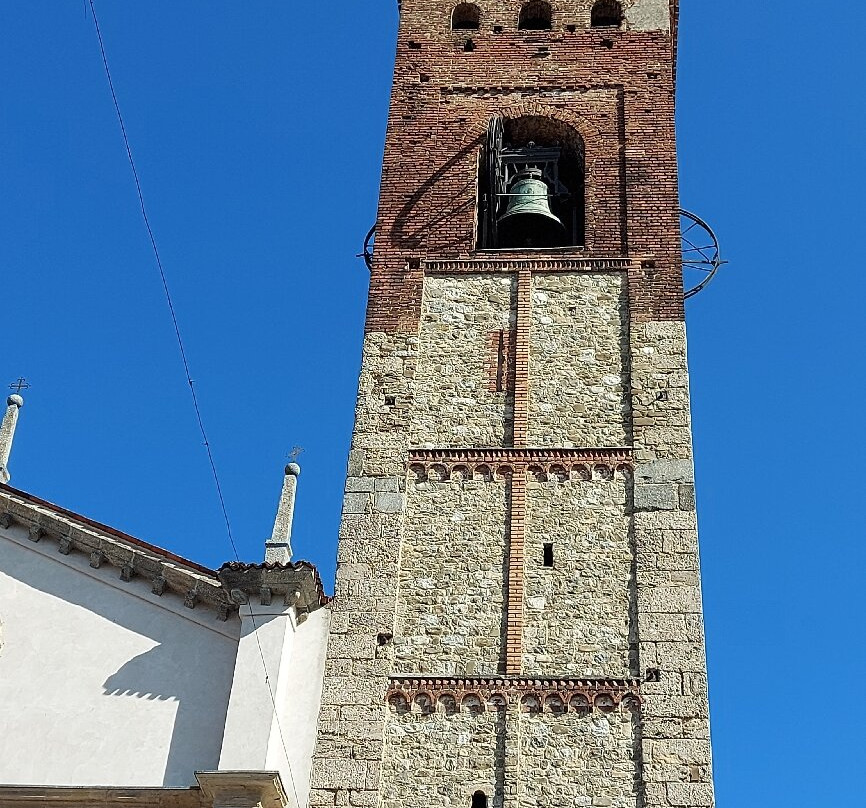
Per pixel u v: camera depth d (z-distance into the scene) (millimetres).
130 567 29750
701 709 27547
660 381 32500
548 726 27609
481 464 31609
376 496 31234
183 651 28656
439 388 32969
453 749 27484
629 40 39719
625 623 28938
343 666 28672
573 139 38500
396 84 39375
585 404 32406
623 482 31062
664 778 26750
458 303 34594
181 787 26516
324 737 27719
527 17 41844
